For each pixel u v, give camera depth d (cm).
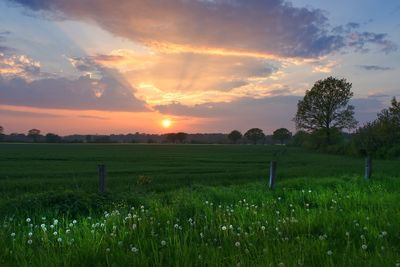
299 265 536
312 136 10381
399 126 7181
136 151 10431
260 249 634
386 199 1239
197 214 980
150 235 747
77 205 1236
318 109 10162
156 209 1008
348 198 1263
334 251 618
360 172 3133
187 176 3156
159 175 3269
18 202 1234
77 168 4125
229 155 8381
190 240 688
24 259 579
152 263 564
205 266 552
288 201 1327
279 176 3077
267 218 929
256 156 7894
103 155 7656
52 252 620
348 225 840
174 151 10850
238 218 898
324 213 938
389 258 561
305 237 710
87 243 653
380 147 7238
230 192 1518
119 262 563
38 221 1055
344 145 8912
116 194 1391
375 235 738
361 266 550
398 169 3438
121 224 849
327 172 3288
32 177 3092
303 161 5884
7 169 3938
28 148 11988
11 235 732
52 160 5747
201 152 10238
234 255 582
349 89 10012
